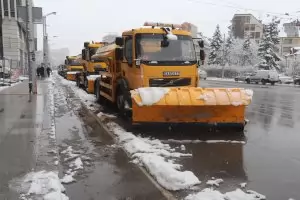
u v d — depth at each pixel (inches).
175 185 209.9
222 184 218.8
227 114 366.0
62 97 725.9
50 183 207.3
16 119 426.0
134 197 195.6
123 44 441.1
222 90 358.0
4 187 203.9
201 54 431.2
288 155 287.6
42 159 260.2
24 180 215.2
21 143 306.3
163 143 322.3
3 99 650.8
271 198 197.8
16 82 1290.6
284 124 444.8
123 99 442.9
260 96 911.0
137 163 256.8
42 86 1059.9
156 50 408.2
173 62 405.1
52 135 341.7
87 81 832.3
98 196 196.7
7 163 249.1
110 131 369.7
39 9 766.5
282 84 1793.8
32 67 758.5
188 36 423.8
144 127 373.7
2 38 1941.4
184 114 359.6
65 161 261.0
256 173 240.5
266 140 344.5
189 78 412.8
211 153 291.0
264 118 499.8
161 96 340.5
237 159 274.2
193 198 192.5
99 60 623.2
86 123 417.4
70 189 206.4
